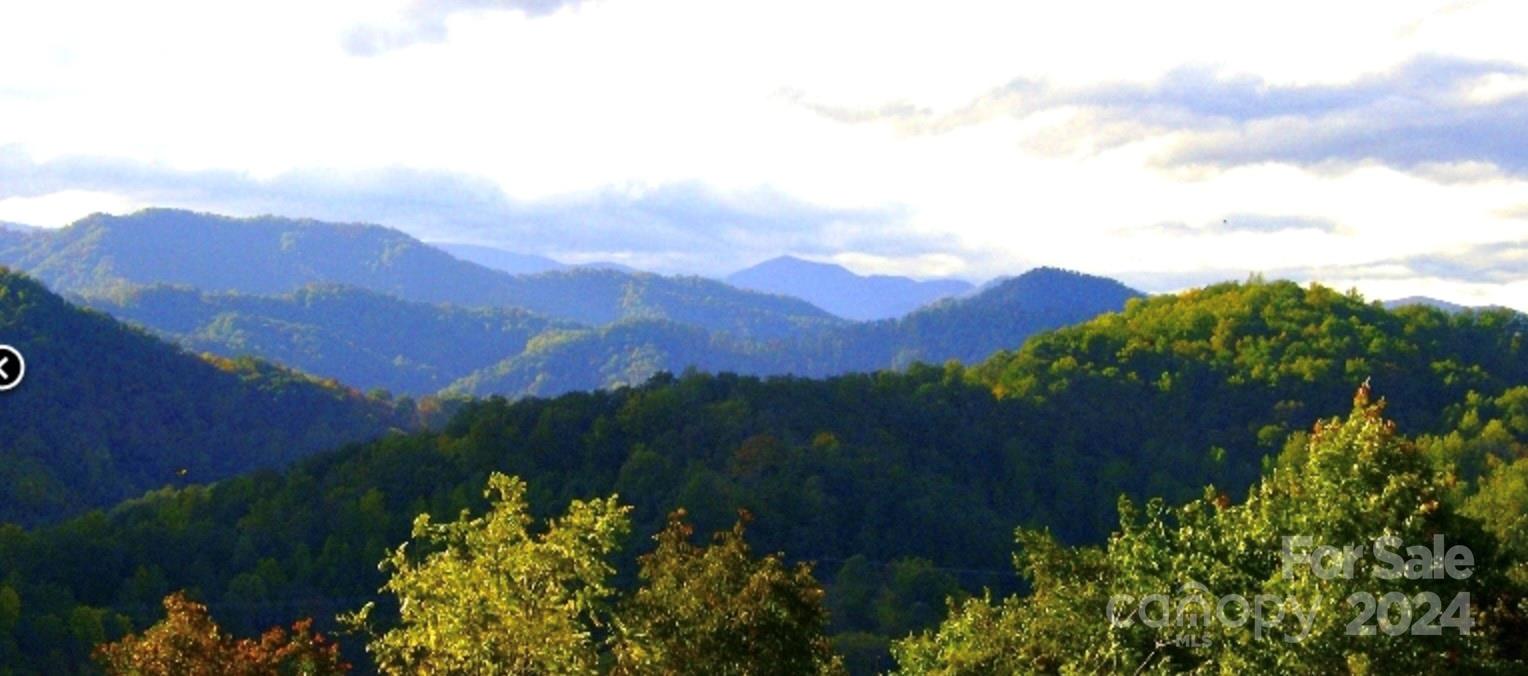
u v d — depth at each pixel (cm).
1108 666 1988
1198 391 13738
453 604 1925
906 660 3144
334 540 8594
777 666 2047
